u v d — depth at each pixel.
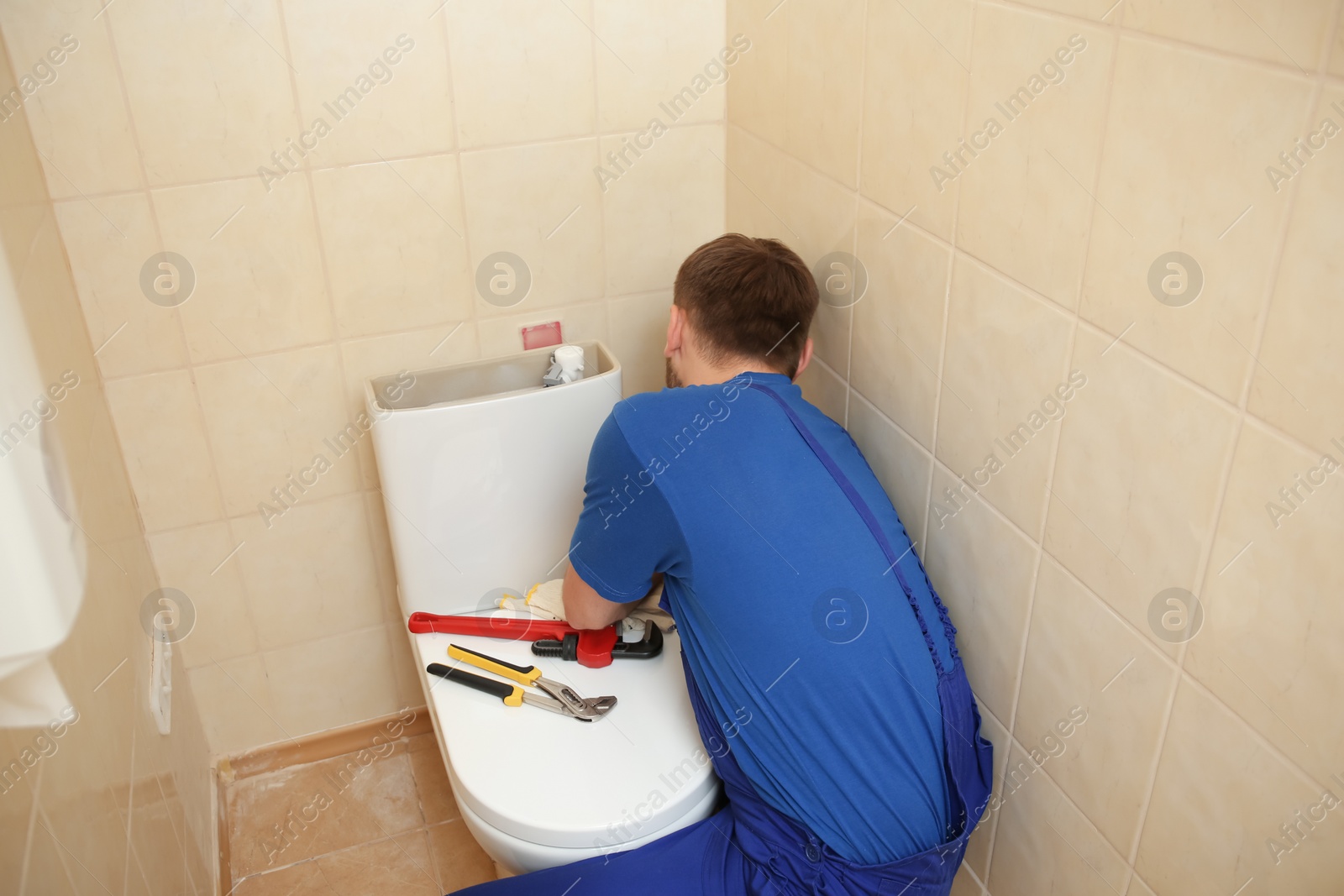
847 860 1.14
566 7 1.47
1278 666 0.80
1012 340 1.05
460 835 1.72
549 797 1.22
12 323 1.04
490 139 1.51
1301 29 0.68
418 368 1.62
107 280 1.41
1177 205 0.81
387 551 1.75
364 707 1.88
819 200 1.39
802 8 1.33
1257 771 0.85
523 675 1.38
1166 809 0.96
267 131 1.40
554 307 1.66
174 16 1.30
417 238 1.54
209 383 1.52
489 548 1.53
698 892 1.16
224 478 1.60
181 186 1.39
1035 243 0.98
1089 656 1.03
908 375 1.26
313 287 1.52
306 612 1.75
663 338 1.75
